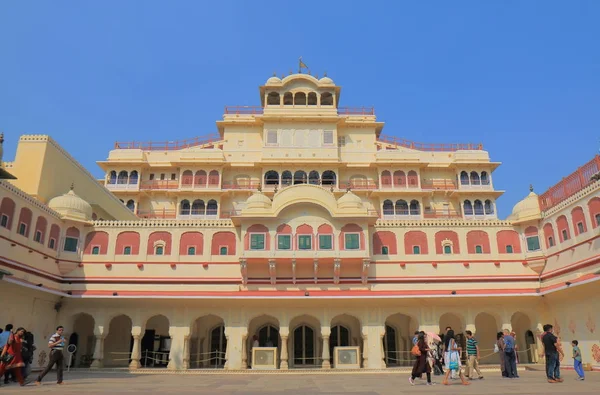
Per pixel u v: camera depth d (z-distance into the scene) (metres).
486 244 30.72
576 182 26.41
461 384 16.05
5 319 23.41
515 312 30.56
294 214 29.94
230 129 47.28
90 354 31.00
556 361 16.48
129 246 30.27
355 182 46.06
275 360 27.12
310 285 29.39
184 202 44.81
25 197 25.27
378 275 29.83
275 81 48.44
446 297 28.38
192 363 30.89
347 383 17.39
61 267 28.89
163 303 28.77
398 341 31.81
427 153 47.78
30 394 12.50
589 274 23.81
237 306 28.86
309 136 46.16
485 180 46.56
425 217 45.06
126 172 45.94
